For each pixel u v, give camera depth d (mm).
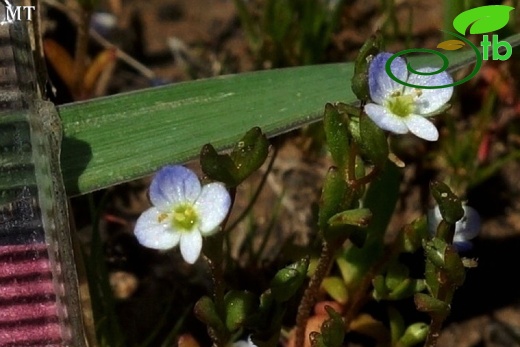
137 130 116
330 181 105
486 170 138
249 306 104
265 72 119
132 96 118
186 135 116
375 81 101
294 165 142
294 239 135
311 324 120
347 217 103
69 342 111
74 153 115
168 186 100
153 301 130
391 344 119
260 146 99
